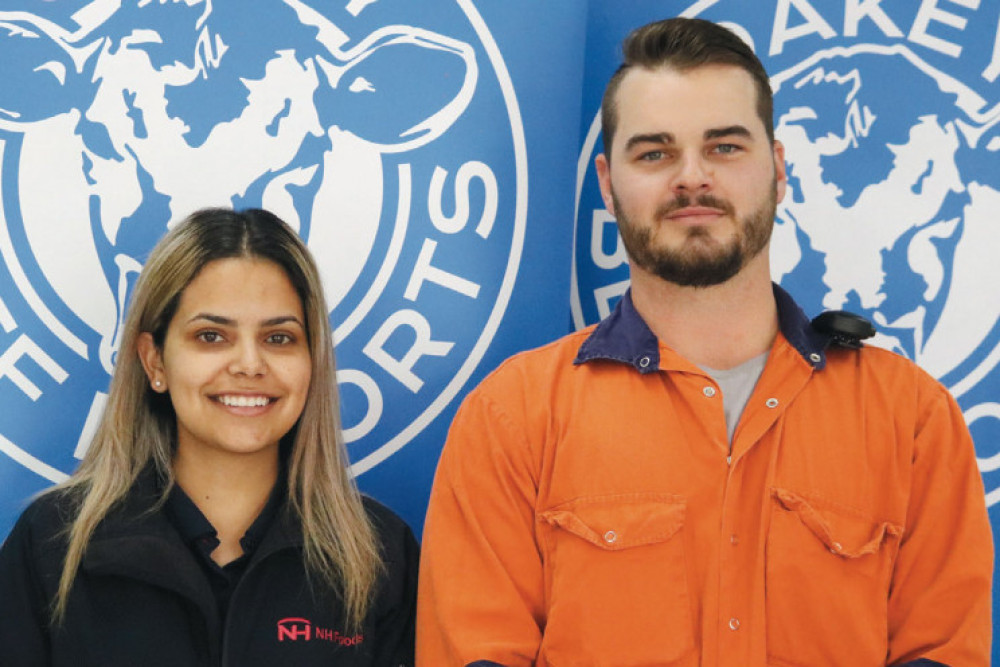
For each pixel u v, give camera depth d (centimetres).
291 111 213
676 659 161
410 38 218
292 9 214
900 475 168
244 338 173
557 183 223
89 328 206
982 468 223
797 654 162
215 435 172
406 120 217
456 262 218
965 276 226
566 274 223
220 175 211
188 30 210
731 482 166
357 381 215
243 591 169
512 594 167
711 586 163
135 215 208
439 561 172
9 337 204
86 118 207
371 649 175
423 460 217
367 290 215
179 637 165
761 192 169
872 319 226
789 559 163
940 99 227
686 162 166
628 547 163
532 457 173
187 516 173
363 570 177
